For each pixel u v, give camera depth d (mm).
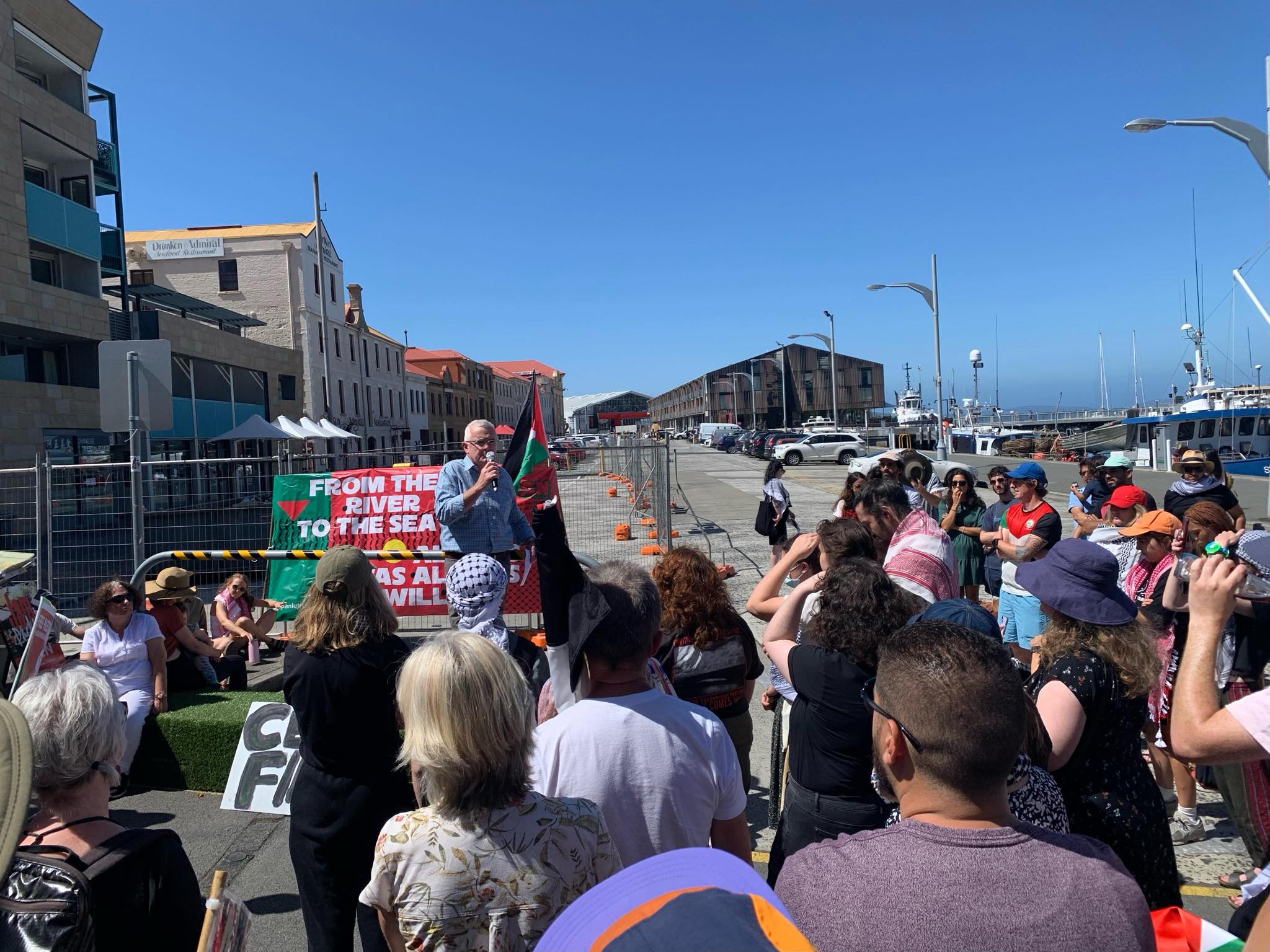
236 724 4770
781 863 2623
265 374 34719
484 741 1733
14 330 21094
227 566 9562
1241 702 1815
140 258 40344
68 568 8883
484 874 1717
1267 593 3434
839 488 27375
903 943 1290
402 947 1801
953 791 1443
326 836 2590
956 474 7352
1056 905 1304
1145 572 4598
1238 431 30703
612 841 1922
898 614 2488
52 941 1576
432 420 68375
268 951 3275
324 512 8227
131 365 7195
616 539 14602
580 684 2275
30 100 21328
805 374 107188
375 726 2592
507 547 5801
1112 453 7309
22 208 20656
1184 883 3557
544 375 141000
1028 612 5375
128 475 14188
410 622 8344
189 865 1873
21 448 20125
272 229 41000
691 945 1019
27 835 1791
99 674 1958
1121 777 2293
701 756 2156
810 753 2510
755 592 3455
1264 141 10375
